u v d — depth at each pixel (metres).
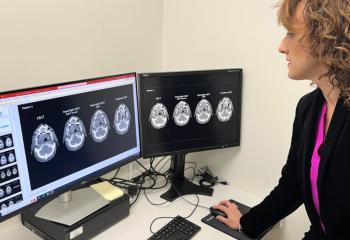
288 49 0.98
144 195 1.65
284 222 1.68
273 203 1.32
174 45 1.92
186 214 1.52
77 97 1.26
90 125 1.33
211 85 1.63
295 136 1.21
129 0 1.73
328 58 0.89
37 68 1.43
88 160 1.34
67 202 1.36
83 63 1.60
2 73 1.33
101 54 1.66
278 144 1.63
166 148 1.61
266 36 1.57
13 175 1.12
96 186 1.48
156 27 1.90
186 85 1.59
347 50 0.85
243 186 1.79
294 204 1.30
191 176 1.88
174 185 1.72
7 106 1.06
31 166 1.16
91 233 1.32
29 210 1.33
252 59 1.64
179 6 1.84
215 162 1.87
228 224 1.43
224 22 1.69
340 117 0.96
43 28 1.42
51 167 1.22
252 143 1.72
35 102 1.13
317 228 1.14
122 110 1.45
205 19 1.76
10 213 1.13
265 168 1.70
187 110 1.61
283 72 1.55
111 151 1.43
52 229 1.27
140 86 1.50
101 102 1.35
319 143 1.06
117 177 1.79
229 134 1.72
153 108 1.55
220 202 1.57
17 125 1.10
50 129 1.19
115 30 1.70
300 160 1.14
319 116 1.08
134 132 1.52
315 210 1.13
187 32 1.84
